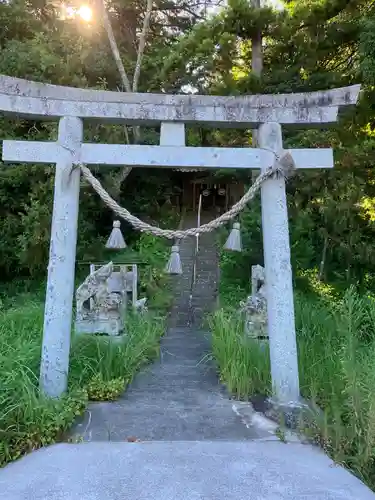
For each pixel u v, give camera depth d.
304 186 8.77
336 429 3.27
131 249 12.29
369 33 7.43
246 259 9.38
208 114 4.31
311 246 9.20
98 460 3.08
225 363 4.94
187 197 18.81
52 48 10.58
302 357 4.61
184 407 4.20
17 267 10.89
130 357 5.09
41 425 3.37
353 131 8.68
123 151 4.28
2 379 3.48
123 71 11.06
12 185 10.54
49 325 4.10
